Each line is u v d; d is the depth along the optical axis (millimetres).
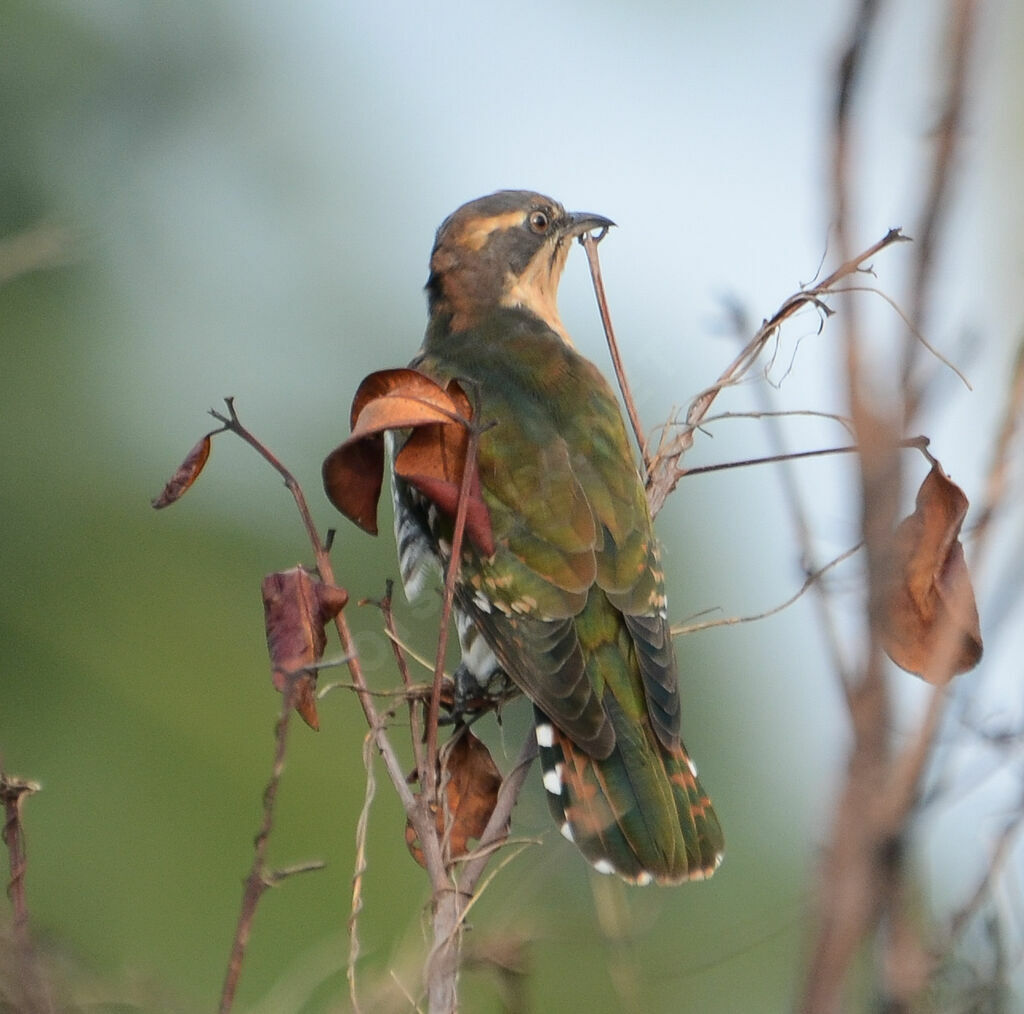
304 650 7516
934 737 3920
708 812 9961
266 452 7762
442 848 7602
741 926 11102
